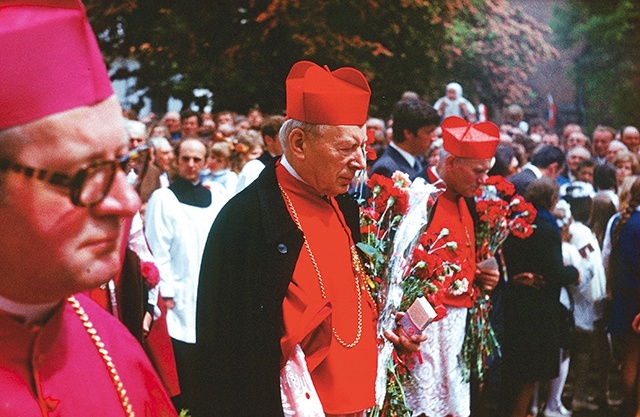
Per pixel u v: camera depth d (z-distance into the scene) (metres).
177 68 16.59
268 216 3.71
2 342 1.52
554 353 6.84
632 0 26.19
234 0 16.34
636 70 26.66
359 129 3.77
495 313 6.35
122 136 1.51
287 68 16.47
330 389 3.73
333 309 3.79
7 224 1.42
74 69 1.44
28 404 1.52
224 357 3.67
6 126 1.39
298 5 15.55
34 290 1.47
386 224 4.45
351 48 16.12
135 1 16.31
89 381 1.64
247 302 3.64
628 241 7.32
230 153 8.31
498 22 21.25
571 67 27.23
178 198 6.39
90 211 1.46
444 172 5.54
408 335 4.22
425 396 5.41
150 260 4.89
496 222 5.82
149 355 4.88
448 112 14.78
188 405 6.40
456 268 4.53
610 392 9.16
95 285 1.49
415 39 17.52
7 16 1.43
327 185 3.78
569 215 8.28
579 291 8.37
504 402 6.93
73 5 1.49
